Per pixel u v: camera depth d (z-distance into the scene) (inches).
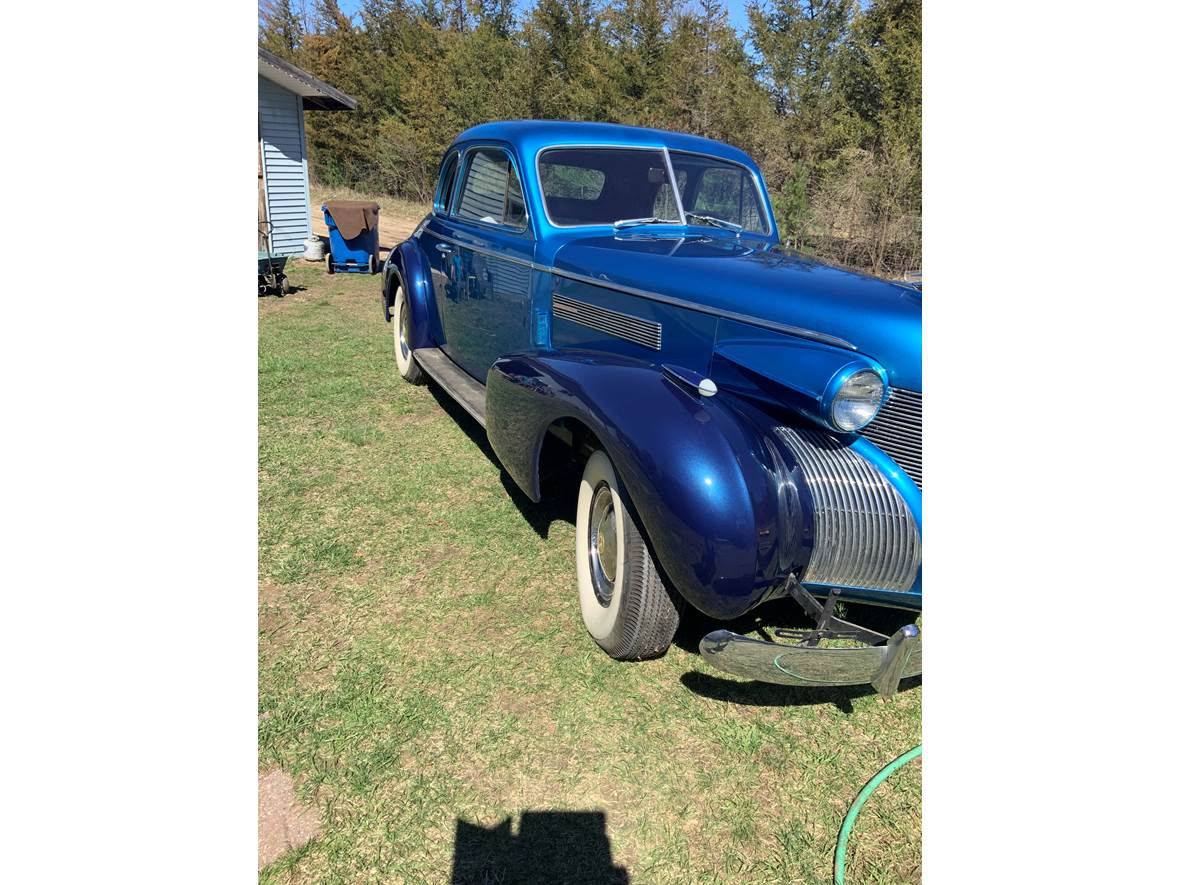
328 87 465.7
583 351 120.9
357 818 83.1
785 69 717.9
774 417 104.3
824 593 94.7
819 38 703.7
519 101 895.1
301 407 213.2
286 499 157.2
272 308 340.2
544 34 925.2
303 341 284.4
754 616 118.8
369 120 1102.4
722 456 89.0
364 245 440.8
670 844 81.2
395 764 90.4
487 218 171.9
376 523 148.2
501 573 131.5
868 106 594.9
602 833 82.3
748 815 85.0
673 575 91.3
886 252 489.7
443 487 164.7
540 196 151.3
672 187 159.6
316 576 129.2
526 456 121.0
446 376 185.3
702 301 114.8
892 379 96.0
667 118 741.3
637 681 105.8
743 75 711.1
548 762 91.4
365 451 183.6
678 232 158.1
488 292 169.9
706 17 775.7
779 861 79.4
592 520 114.0
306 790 86.4
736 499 86.7
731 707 101.7
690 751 93.9
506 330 164.6
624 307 128.6
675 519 88.4
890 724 100.1
